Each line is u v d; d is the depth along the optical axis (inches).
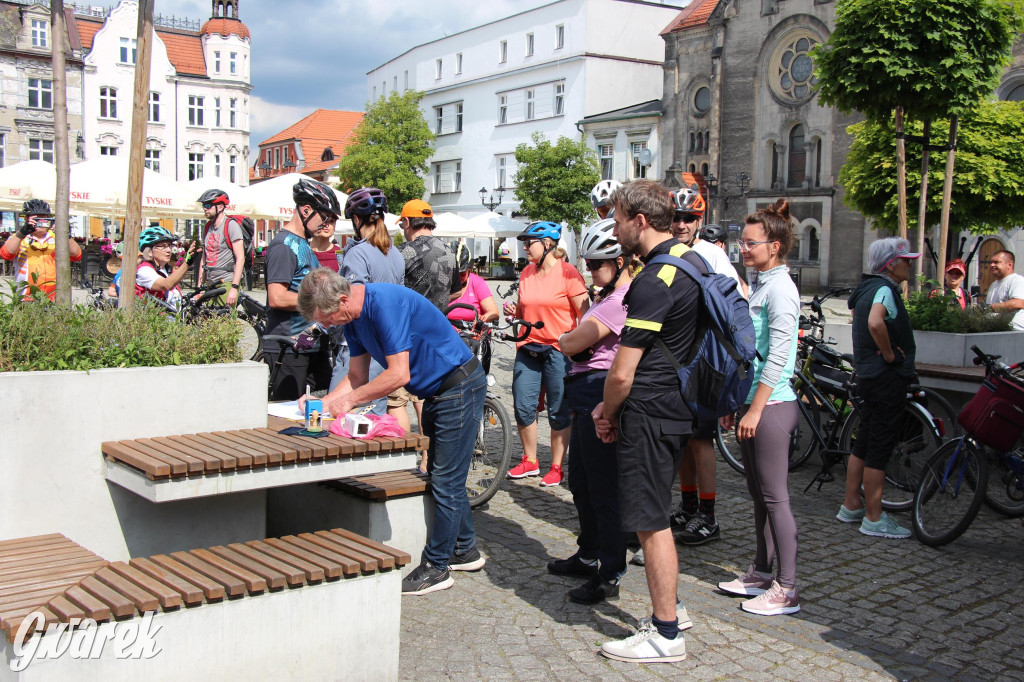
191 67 2325.3
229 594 123.9
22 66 2042.3
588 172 1609.3
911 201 735.7
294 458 152.1
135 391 160.2
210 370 167.6
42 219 386.3
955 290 397.7
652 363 146.8
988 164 709.3
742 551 214.7
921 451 251.6
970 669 151.9
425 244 244.8
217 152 2356.1
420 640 160.2
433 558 183.6
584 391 177.2
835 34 367.2
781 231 176.1
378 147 2043.6
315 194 219.8
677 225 229.0
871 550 215.6
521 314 268.7
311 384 229.8
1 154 2037.4
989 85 356.5
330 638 134.3
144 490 145.1
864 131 745.0
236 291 303.1
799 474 294.7
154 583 124.8
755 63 1491.1
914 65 347.3
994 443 212.5
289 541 147.5
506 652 156.0
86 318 173.8
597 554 188.7
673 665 151.6
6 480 149.3
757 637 164.1
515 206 2124.8
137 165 202.7
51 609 114.8
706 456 218.1
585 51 1883.6
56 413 153.0
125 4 2169.0
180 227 1793.8
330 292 156.7
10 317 162.7
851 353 325.4
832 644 161.3
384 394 163.9
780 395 175.3
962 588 190.9
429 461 186.1
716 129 1557.6
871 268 228.8
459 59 2322.8
